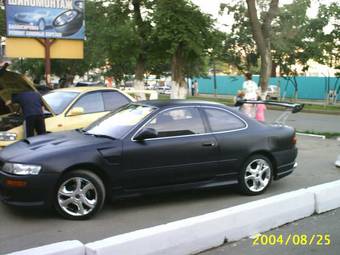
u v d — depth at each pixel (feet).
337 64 106.52
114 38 67.56
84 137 21.99
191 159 22.53
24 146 21.39
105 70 129.08
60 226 19.52
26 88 32.01
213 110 23.98
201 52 61.11
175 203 23.06
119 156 20.94
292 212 19.92
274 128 25.32
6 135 28.68
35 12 57.88
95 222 20.10
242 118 24.62
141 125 21.94
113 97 33.50
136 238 15.17
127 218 20.68
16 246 17.30
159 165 21.80
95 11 72.28
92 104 32.37
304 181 27.78
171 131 22.44
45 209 21.57
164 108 22.82
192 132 22.89
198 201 23.41
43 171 19.53
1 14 82.69
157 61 67.46
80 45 60.85
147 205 22.67
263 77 57.93
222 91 179.01
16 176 19.51
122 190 21.24
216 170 23.27
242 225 17.99
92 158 20.38
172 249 15.92
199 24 61.62
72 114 30.94
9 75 30.78
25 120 28.89
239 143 23.80
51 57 59.57
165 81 199.72
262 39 57.52
